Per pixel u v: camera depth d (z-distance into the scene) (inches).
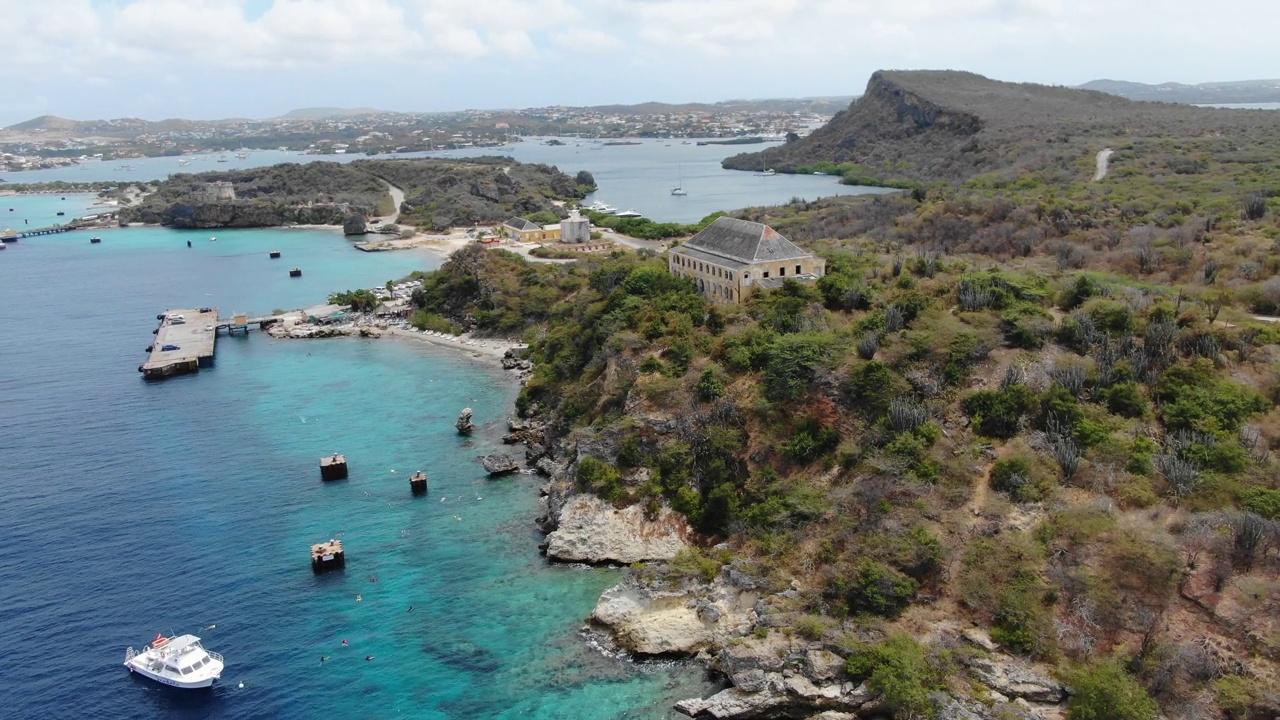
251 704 2999.5
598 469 4175.7
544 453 5007.4
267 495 4581.7
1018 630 2938.0
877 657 2910.9
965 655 2898.6
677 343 4687.5
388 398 6171.3
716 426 4124.0
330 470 4785.9
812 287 5073.8
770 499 3747.5
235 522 4284.0
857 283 5088.6
